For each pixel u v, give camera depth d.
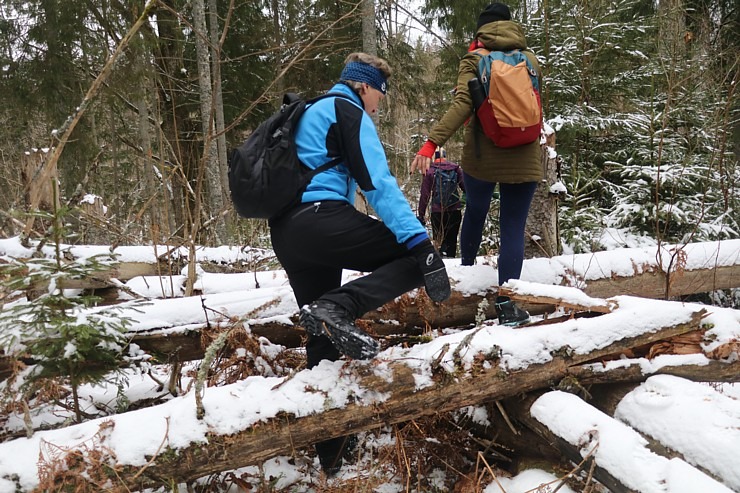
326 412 1.80
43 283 2.00
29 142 9.91
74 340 1.84
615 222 5.06
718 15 8.23
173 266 3.73
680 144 5.77
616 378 2.13
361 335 1.70
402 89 11.20
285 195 1.81
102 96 9.02
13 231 3.67
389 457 2.22
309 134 1.89
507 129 2.34
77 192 3.12
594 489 1.83
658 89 5.93
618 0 6.83
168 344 2.39
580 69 5.94
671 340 2.21
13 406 2.05
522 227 2.54
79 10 8.66
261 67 11.84
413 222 1.83
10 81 9.20
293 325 2.55
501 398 2.05
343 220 1.84
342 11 10.25
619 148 5.99
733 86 4.98
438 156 4.61
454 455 2.28
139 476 1.60
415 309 2.65
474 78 2.41
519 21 6.89
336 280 2.14
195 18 8.51
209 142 3.19
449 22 9.45
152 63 8.41
